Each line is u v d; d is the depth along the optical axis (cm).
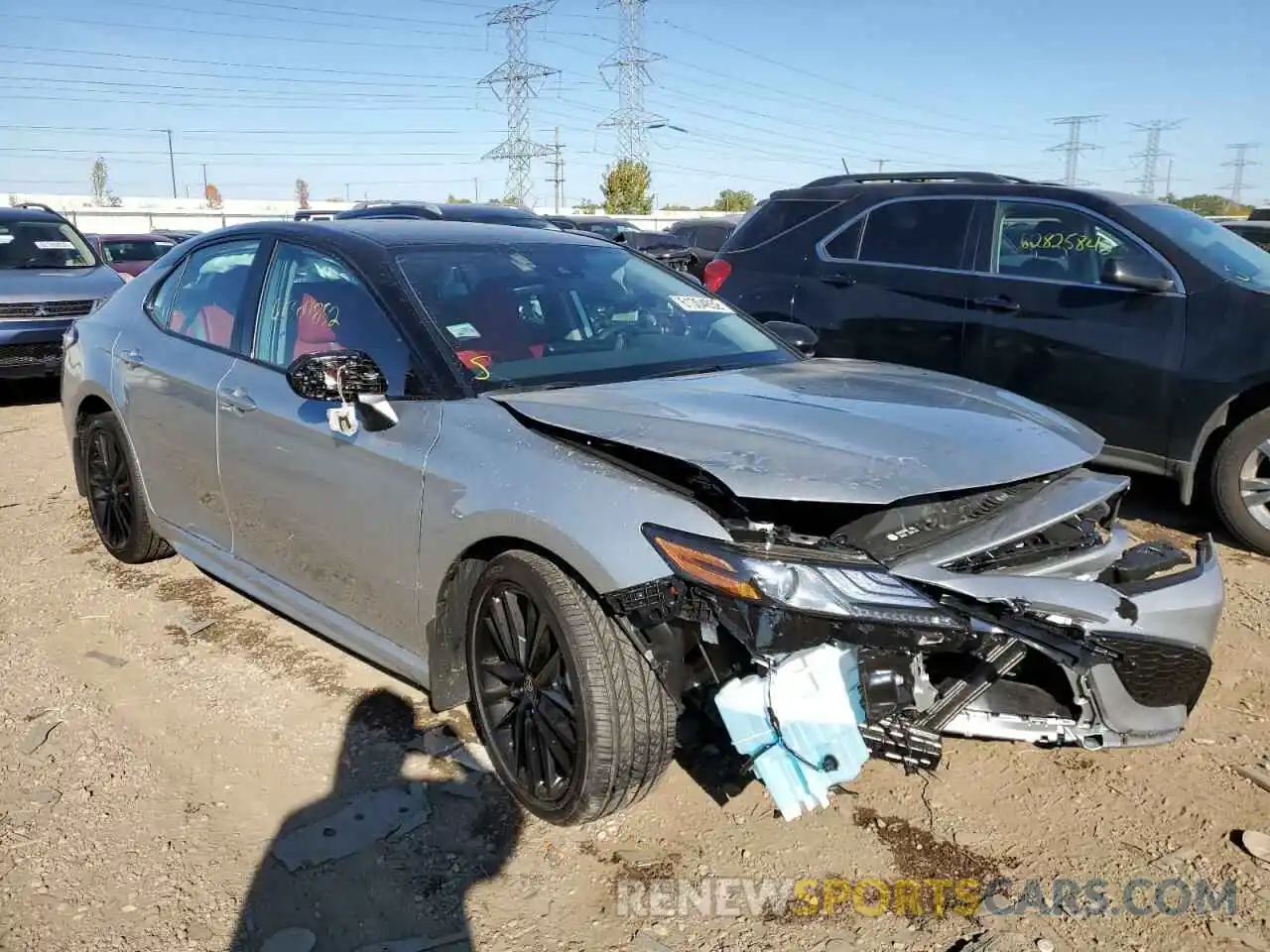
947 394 326
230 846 285
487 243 392
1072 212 578
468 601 305
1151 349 533
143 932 252
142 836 289
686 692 283
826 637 240
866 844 284
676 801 302
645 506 260
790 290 690
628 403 298
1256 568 492
